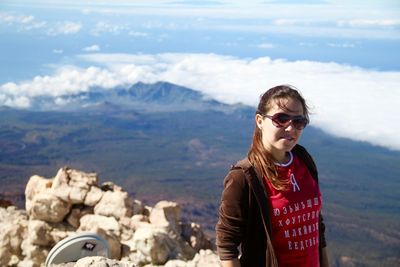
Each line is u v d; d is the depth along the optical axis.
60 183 17.47
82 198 17.03
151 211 17.88
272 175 4.51
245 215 4.54
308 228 4.57
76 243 6.68
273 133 4.54
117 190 18.86
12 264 14.47
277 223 4.48
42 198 16.48
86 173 18.64
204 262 14.08
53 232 15.42
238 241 4.57
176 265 13.84
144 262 14.64
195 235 18.05
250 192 4.49
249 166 4.54
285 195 4.48
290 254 4.51
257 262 4.56
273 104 4.57
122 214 16.92
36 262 14.42
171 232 16.59
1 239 15.05
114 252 14.66
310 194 4.62
